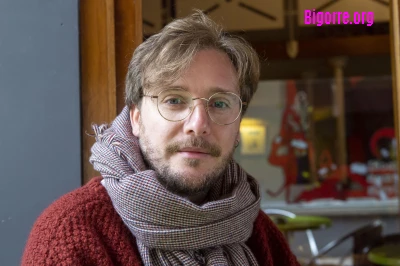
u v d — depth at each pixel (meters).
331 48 3.43
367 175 4.77
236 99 0.94
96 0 1.25
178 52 0.88
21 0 1.23
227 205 0.91
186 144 0.88
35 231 0.87
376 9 2.57
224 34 0.97
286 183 4.73
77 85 1.23
